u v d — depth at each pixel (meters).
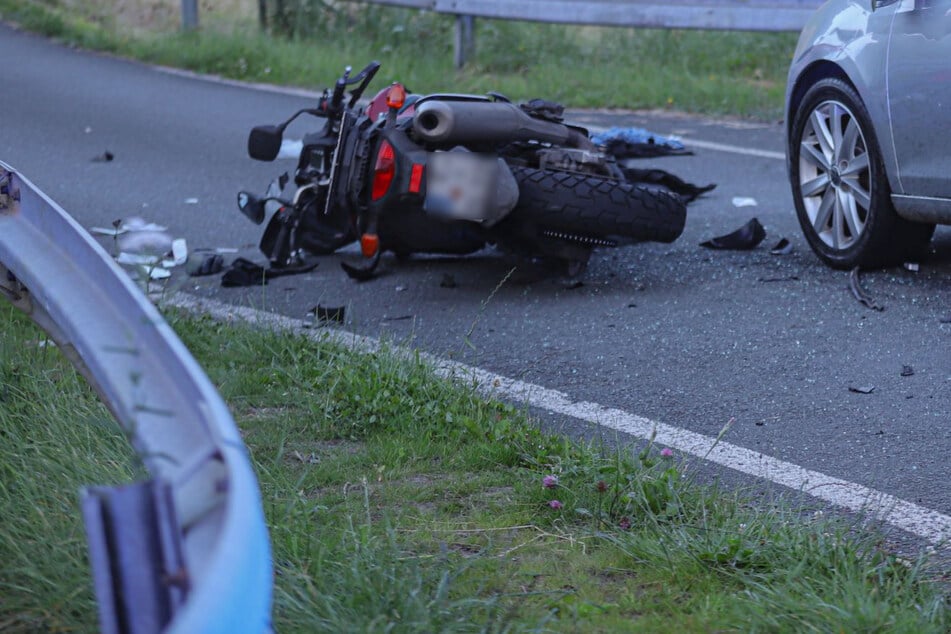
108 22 24.44
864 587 4.07
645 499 4.85
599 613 4.07
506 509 5.02
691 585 4.30
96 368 3.35
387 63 20.38
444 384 6.37
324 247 9.69
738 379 6.76
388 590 3.99
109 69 20.33
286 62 20.22
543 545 4.66
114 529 2.37
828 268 8.91
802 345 7.26
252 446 5.75
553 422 6.20
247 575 2.27
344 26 22.77
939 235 9.62
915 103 7.82
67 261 4.07
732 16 18.53
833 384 6.62
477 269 9.40
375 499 5.13
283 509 4.70
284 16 23.05
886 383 6.59
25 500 4.47
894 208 8.30
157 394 2.96
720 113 17.33
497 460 5.54
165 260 9.85
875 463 5.56
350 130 8.41
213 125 15.88
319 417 6.11
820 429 6.00
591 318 7.98
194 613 2.04
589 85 18.88
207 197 12.16
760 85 19.08
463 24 20.31
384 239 8.98
